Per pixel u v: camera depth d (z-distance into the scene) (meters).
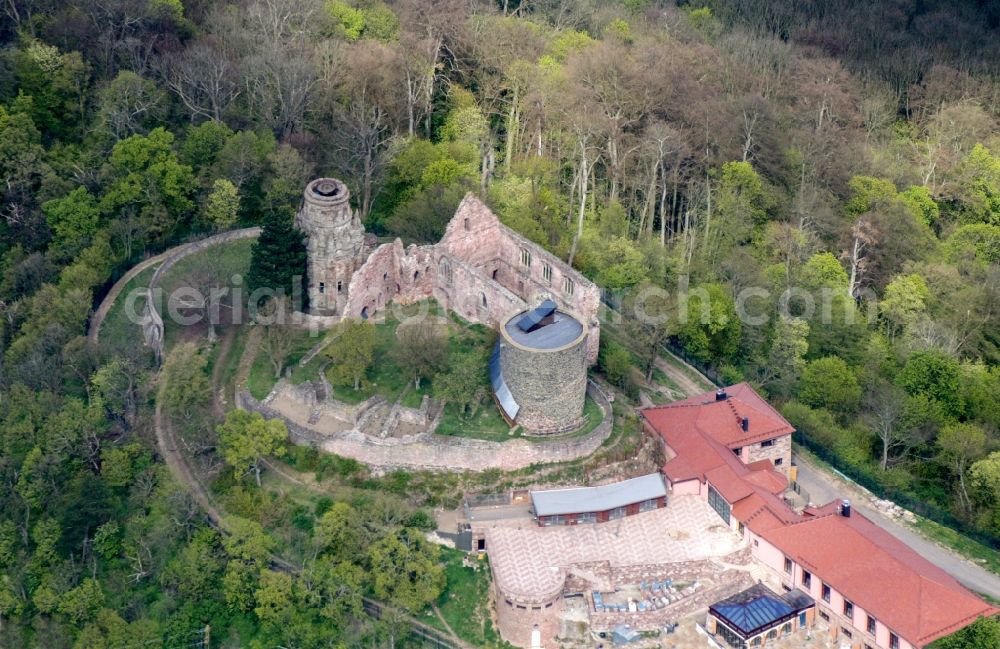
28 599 178.25
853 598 166.00
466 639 171.12
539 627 169.50
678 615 172.12
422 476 184.75
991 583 182.25
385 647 168.25
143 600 177.12
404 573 171.12
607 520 182.00
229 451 182.88
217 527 181.62
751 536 178.25
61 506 182.75
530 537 178.62
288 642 169.25
